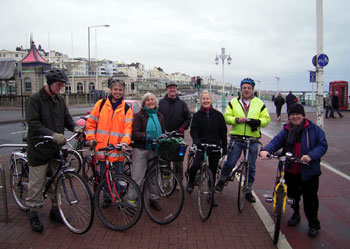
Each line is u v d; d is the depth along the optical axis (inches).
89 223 132.0
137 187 139.2
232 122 178.4
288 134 145.7
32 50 1592.0
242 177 172.4
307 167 137.6
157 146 157.6
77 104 1635.1
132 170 165.5
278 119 708.7
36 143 138.3
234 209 169.9
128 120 157.3
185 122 201.0
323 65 337.1
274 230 141.3
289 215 164.1
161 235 137.3
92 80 2426.2
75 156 222.2
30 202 140.9
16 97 1358.3
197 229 144.0
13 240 130.7
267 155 143.6
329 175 237.6
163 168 157.2
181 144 150.4
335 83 927.7
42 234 136.9
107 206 163.9
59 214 148.0
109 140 155.8
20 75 810.8
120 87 156.9
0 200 177.6
